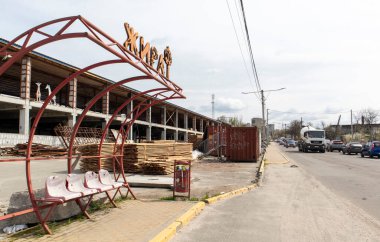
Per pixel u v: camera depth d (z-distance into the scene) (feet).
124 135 30.63
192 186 42.50
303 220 25.73
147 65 22.56
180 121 237.25
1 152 75.72
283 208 30.27
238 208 30.14
